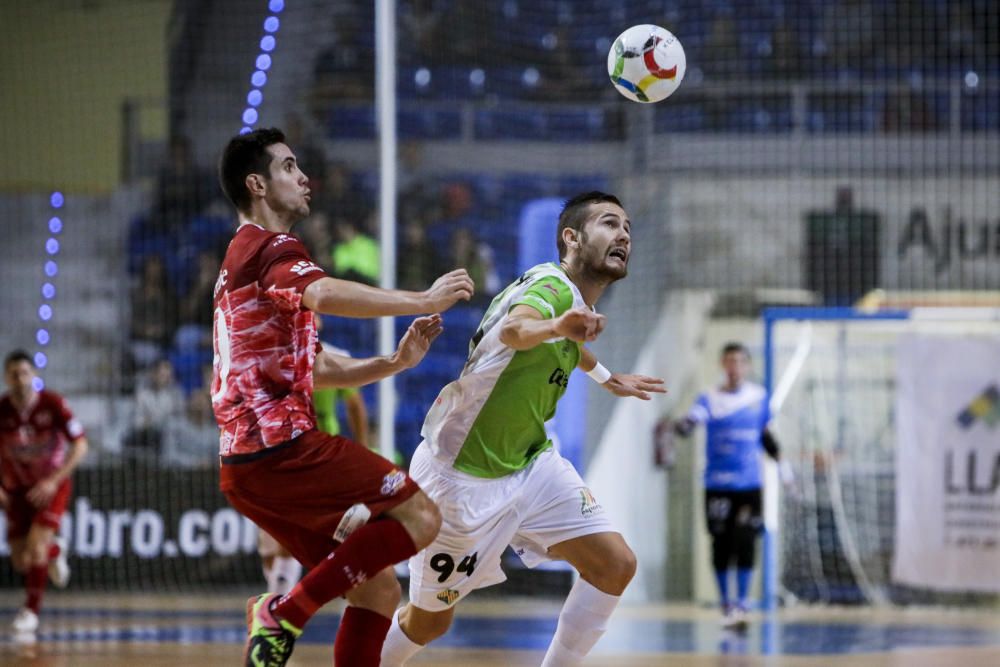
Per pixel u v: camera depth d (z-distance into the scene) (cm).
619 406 4184
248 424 1290
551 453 1523
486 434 1455
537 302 1390
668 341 4247
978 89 4981
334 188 4856
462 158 4966
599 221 1496
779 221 4559
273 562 2669
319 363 1424
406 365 1420
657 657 2348
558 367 1462
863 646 2572
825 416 3966
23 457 3072
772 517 3781
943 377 3612
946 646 2573
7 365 3109
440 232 4869
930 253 4600
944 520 3594
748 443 3384
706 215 4559
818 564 3931
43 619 3127
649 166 4856
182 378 4750
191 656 2269
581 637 1495
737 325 4147
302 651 2350
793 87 4909
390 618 1342
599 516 1495
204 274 4856
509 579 3950
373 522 1280
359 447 1310
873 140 4709
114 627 2897
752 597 3894
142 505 3866
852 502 3950
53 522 3027
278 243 1306
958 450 3594
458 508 1448
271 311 1303
